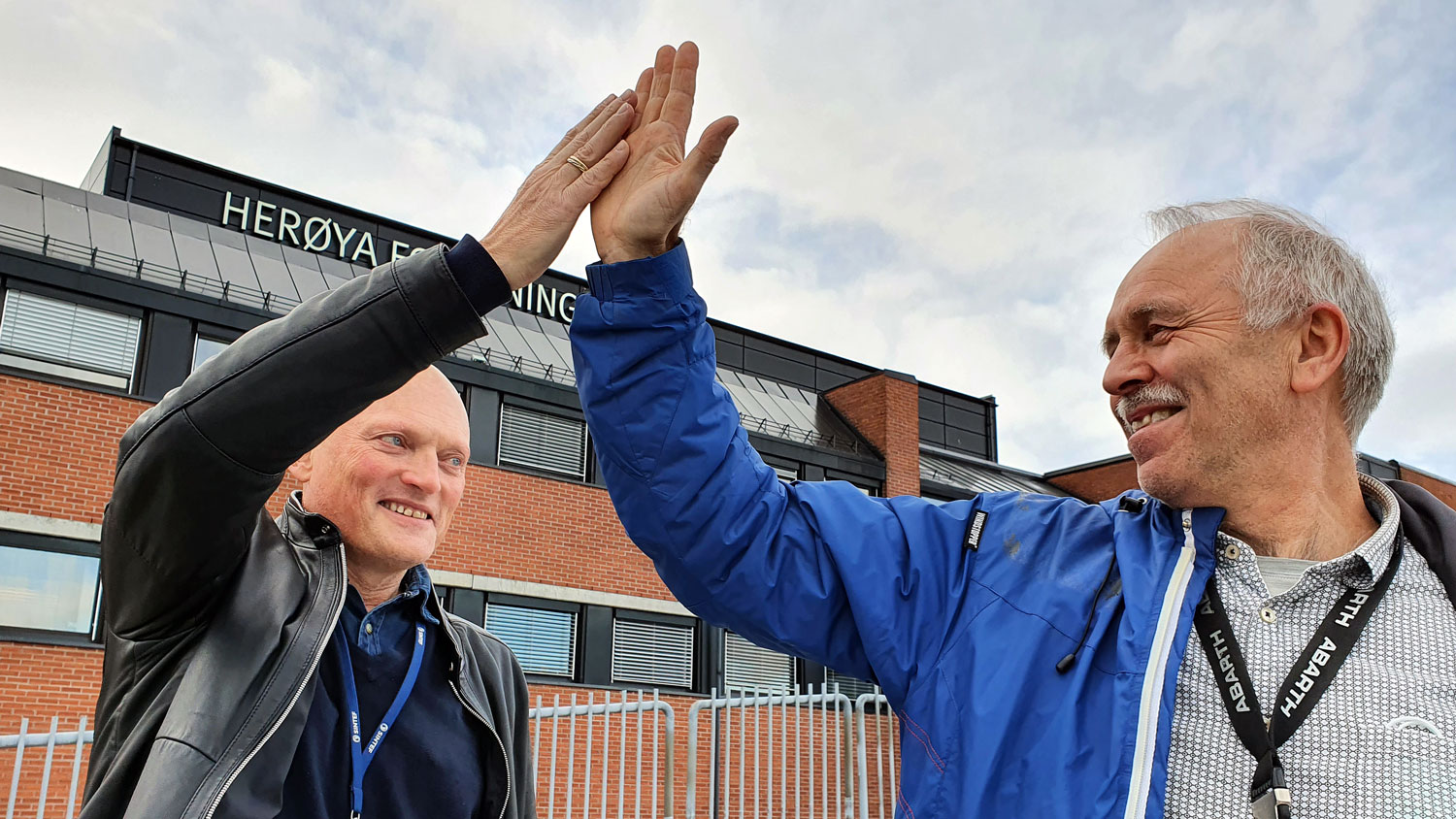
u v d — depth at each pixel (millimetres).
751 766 11977
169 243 16359
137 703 1956
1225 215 1714
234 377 1598
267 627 1979
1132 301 1693
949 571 1740
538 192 1673
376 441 2363
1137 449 1681
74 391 11859
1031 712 1538
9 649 10688
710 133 1538
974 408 29094
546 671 14547
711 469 1698
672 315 1664
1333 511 1663
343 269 18609
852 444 21078
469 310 1615
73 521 11492
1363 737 1450
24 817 9000
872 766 11078
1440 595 1557
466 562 14164
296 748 2045
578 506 15328
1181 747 1510
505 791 2365
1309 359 1623
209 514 1712
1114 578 1631
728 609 1772
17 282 12156
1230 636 1540
